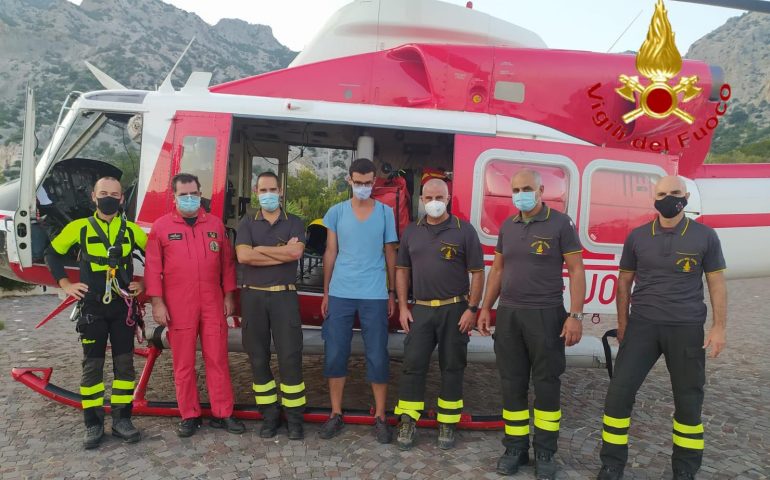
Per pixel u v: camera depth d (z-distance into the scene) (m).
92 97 3.74
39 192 3.83
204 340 3.24
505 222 2.97
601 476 2.80
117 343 3.13
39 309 7.43
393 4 4.42
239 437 3.27
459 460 3.07
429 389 4.37
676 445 2.78
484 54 3.94
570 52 4.02
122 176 4.06
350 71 4.08
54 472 2.82
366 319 3.24
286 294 3.21
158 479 2.77
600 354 3.80
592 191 3.72
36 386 3.76
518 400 2.94
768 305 9.66
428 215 3.16
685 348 2.66
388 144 4.63
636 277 2.85
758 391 4.67
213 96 3.70
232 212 4.80
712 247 2.66
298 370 3.24
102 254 3.06
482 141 3.69
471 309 3.08
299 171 9.66
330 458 3.04
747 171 4.39
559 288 2.83
